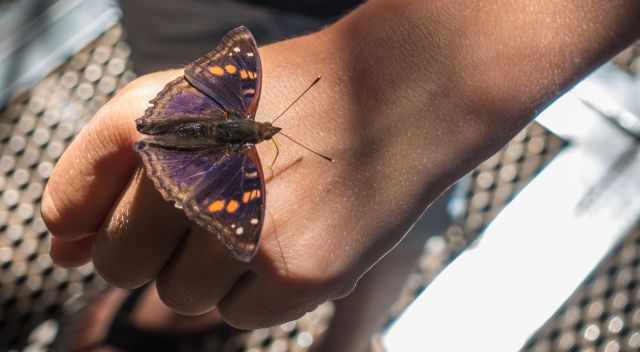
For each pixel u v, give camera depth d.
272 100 0.44
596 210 0.58
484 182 0.59
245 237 0.41
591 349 0.57
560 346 0.57
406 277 0.56
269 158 0.44
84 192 0.43
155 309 0.57
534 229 0.57
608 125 0.59
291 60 0.44
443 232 0.58
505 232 0.57
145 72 0.56
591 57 0.44
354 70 0.44
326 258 0.43
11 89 0.60
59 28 0.61
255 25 0.54
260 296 0.43
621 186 0.58
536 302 0.56
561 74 0.44
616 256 0.57
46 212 0.44
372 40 0.44
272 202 0.43
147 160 0.42
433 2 0.44
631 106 0.59
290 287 0.43
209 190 0.42
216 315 0.57
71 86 0.60
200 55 0.55
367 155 0.44
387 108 0.44
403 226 0.44
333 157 0.44
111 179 0.43
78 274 0.58
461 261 0.57
